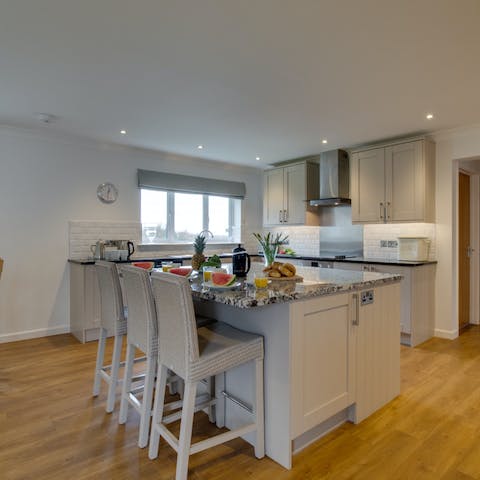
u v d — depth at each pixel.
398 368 2.65
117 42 2.19
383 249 4.71
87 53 2.32
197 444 1.75
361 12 1.89
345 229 5.14
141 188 4.95
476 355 3.55
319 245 5.46
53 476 1.80
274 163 5.82
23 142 4.07
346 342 2.20
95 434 2.17
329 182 4.89
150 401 2.07
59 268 4.31
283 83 2.77
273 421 1.93
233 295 1.82
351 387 2.24
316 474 1.81
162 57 2.37
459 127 3.84
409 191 4.07
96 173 4.57
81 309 3.99
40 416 2.38
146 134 4.14
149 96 3.02
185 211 5.50
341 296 2.15
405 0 1.80
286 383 1.86
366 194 4.44
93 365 3.30
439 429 2.22
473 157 3.94
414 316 3.82
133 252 4.80
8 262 4.00
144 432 2.04
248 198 6.20
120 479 1.77
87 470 1.84
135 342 2.22
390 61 2.42
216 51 2.29
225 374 2.25
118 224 4.75
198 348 1.75
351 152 4.59
